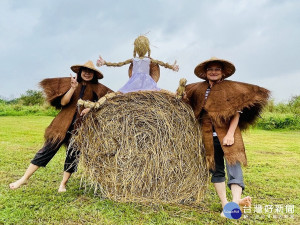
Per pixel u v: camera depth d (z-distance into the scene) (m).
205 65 3.32
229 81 3.22
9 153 6.03
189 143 3.31
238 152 3.03
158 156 3.28
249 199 2.77
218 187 3.29
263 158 6.71
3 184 3.94
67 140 3.72
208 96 3.19
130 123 3.38
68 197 3.52
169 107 3.38
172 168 3.27
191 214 3.16
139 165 3.29
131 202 3.39
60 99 3.65
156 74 3.95
